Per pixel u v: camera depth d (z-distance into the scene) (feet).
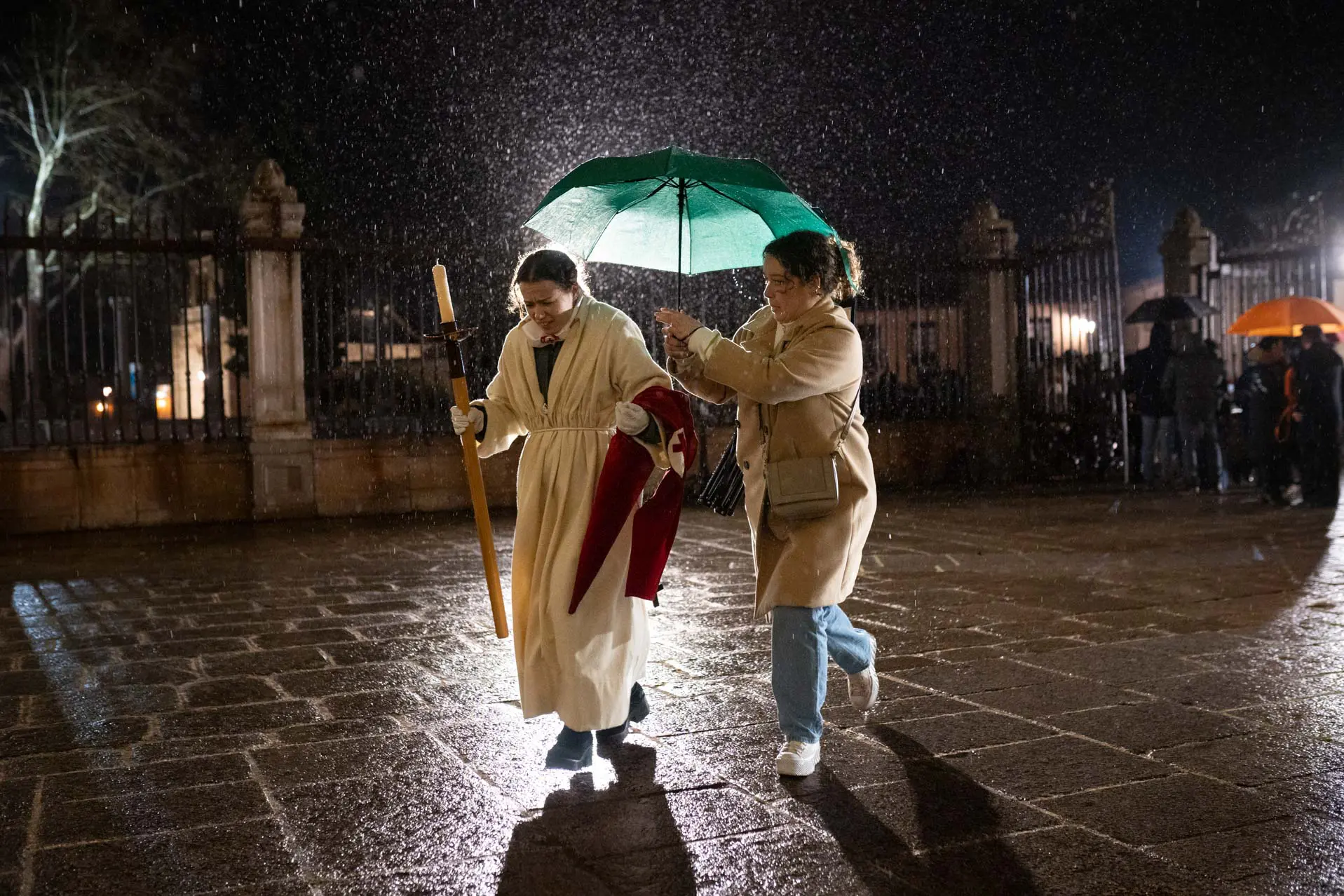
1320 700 13.79
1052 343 46.39
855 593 21.52
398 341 39.34
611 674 10.87
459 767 11.49
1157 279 72.28
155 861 9.15
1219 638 17.35
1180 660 15.96
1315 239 45.21
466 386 11.31
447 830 9.79
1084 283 46.21
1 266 42.98
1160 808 10.22
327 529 33.96
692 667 15.83
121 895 8.52
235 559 27.25
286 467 36.76
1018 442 46.11
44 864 9.09
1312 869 8.89
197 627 18.94
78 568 26.18
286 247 36.65
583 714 10.66
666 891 8.57
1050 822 9.89
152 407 35.76
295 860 9.17
